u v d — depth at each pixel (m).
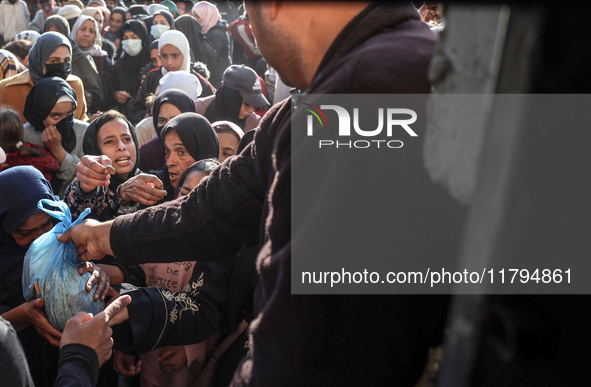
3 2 6.62
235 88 3.51
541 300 0.58
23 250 1.69
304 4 0.79
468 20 0.48
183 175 1.80
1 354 0.88
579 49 0.53
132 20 5.23
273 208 0.77
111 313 1.35
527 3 0.40
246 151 1.12
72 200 1.82
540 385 0.60
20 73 3.39
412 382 0.73
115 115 2.29
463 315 0.43
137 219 1.21
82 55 4.64
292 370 0.72
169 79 3.79
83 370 1.23
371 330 0.69
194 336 1.53
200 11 6.08
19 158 2.48
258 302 0.88
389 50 0.71
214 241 1.14
